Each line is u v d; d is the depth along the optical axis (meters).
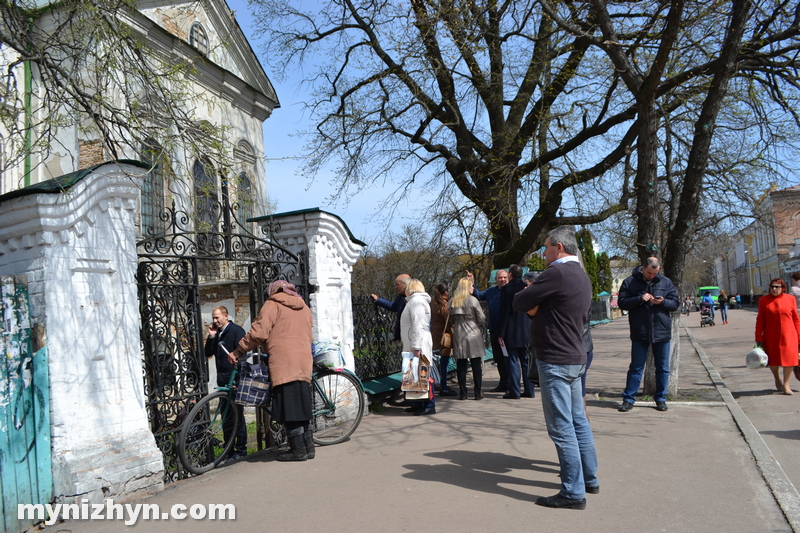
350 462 5.29
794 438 6.00
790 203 14.60
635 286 7.20
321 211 6.94
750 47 8.55
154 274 5.09
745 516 3.73
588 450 4.14
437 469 4.91
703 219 14.88
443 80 12.93
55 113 6.12
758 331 8.76
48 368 4.05
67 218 4.16
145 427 4.66
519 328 8.22
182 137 6.11
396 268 22.70
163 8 13.52
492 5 11.21
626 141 12.50
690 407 7.33
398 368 9.31
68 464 4.03
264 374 5.49
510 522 3.71
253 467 5.28
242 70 16.67
